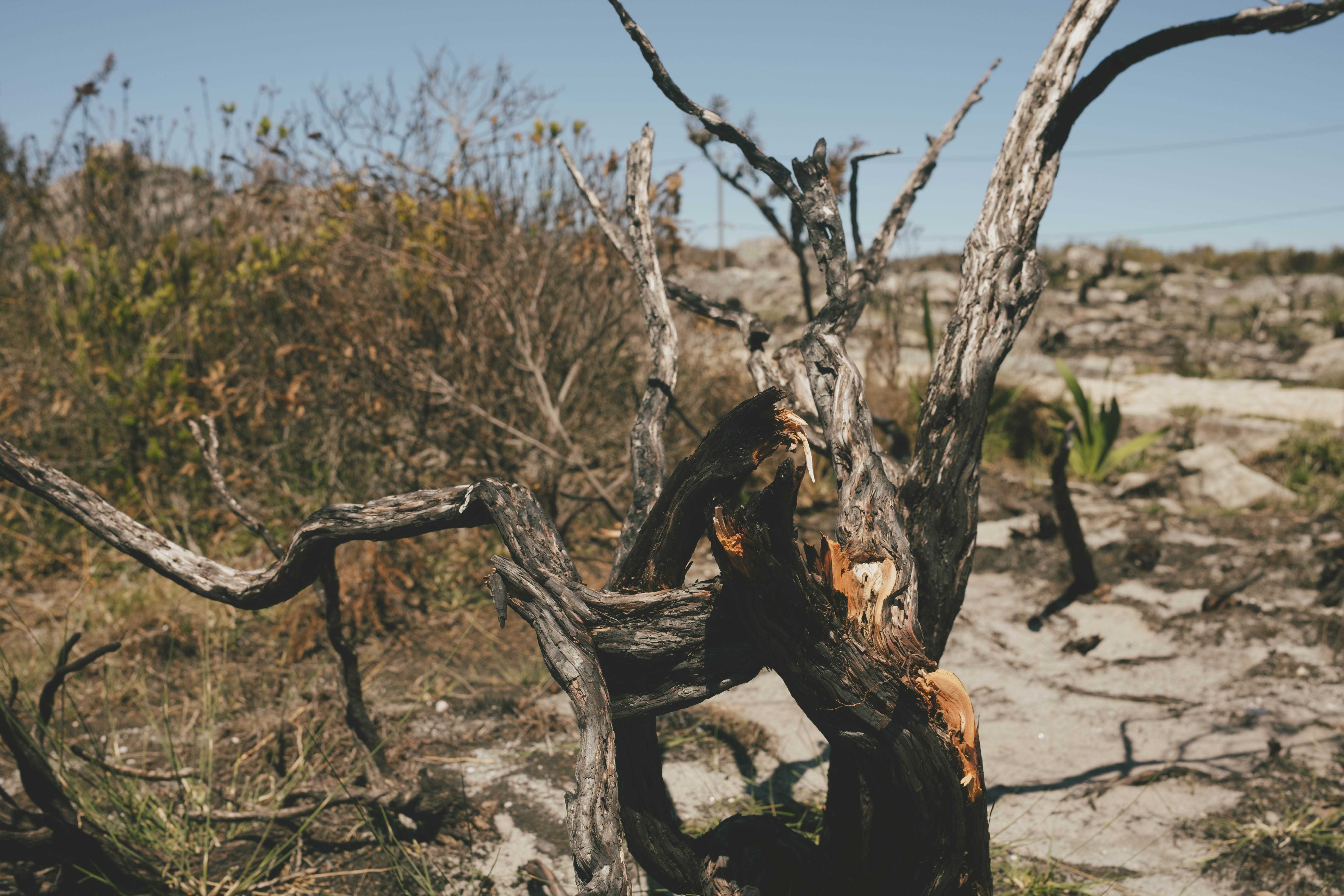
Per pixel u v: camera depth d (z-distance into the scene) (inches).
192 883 99.0
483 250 195.6
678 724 140.6
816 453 89.6
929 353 331.9
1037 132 81.3
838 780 68.4
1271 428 303.4
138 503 196.5
